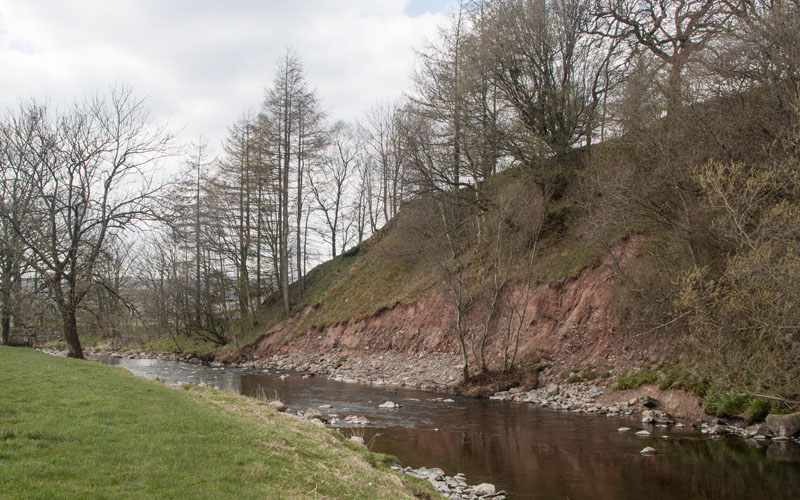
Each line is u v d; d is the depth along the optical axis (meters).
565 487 10.09
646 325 18.28
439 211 30.09
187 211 26.47
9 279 20.42
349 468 8.54
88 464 6.06
